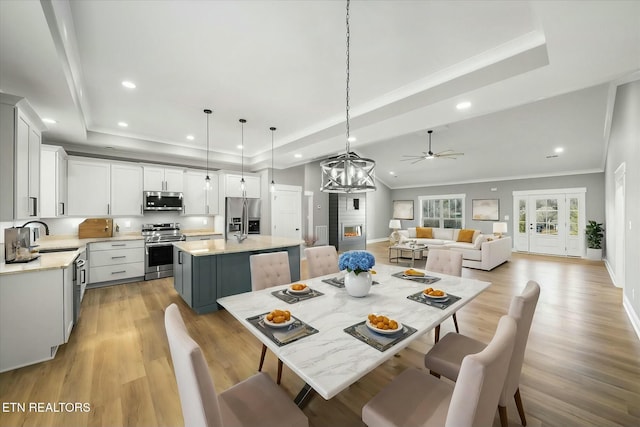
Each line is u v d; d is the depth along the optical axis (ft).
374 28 6.50
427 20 6.23
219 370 6.96
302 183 23.47
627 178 10.57
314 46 7.17
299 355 3.72
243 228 19.10
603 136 17.10
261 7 5.77
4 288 6.79
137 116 12.17
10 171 7.19
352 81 9.09
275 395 4.03
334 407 5.69
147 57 7.58
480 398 2.69
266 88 9.53
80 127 11.28
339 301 5.83
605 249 21.03
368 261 5.88
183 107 11.18
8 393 5.98
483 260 18.17
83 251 11.84
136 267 14.94
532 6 5.77
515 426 5.06
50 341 7.30
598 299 12.18
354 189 6.84
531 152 20.76
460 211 29.78
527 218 25.54
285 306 5.54
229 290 11.30
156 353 7.66
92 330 9.08
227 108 11.32
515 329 3.35
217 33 6.59
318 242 25.05
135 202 15.76
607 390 6.05
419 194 33.19
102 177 14.70
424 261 22.18
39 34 5.32
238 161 20.24
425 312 5.22
